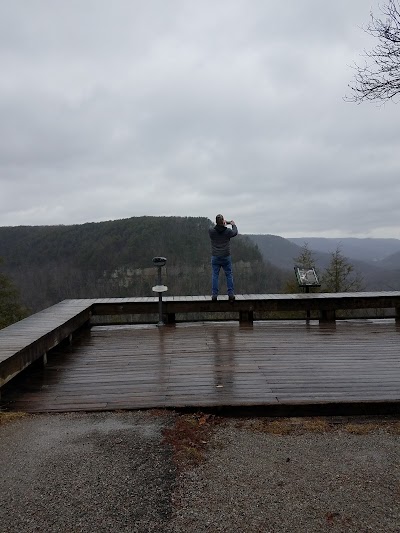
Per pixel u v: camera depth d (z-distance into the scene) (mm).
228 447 3021
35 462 2732
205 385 4203
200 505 2291
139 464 2711
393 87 3760
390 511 2242
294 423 3496
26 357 4391
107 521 2143
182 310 7746
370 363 4926
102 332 7234
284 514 2219
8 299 25141
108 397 3930
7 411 3637
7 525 2109
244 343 6086
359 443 3100
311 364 4910
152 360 5246
